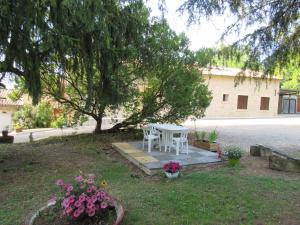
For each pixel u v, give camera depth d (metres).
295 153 6.96
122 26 6.84
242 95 23.73
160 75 10.16
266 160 6.98
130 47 7.90
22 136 14.12
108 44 6.18
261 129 14.77
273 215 3.84
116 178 5.86
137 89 10.10
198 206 4.13
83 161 7.20
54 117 17.00
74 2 5.00
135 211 4.04
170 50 9.80
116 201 4.03
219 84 22.70
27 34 5.46
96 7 5.36
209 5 4.35
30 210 4.43
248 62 5.68
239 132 13.45
